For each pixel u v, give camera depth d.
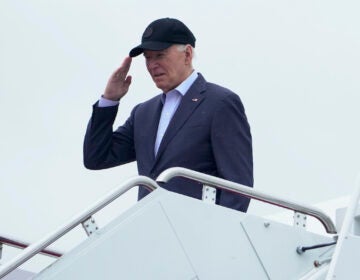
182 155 11.05
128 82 11.84
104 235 9.75
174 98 11.48
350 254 10.51
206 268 10.19
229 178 10.92
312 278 10.64
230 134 11.11
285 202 10.87
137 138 11.55
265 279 10.51
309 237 10.88
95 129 11.75
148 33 11.42
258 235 10.59
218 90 11.37
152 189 10.10
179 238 10.09
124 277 9.73
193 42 11.52
